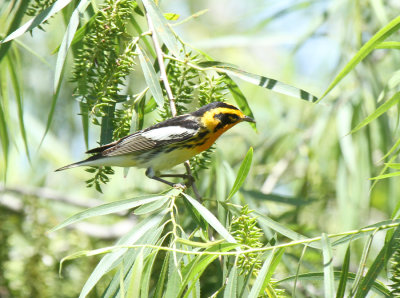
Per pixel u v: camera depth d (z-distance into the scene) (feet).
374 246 43.62
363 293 21.16
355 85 42.88
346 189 39.40
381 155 41.06
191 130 29.22
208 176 38.73
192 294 20.89
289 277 22.52
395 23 21.91
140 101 29.19
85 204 46.26
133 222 45.32
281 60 51.93
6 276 38.70
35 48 46.93
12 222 40.47
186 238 22.54
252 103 49.06
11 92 45.91
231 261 24.08
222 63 28.60
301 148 44.88
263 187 43.06
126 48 26.99
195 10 56.08
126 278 21.36
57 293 38.27
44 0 29.58
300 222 42.91
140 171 44.06
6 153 31.83
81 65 26.76
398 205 22.66
